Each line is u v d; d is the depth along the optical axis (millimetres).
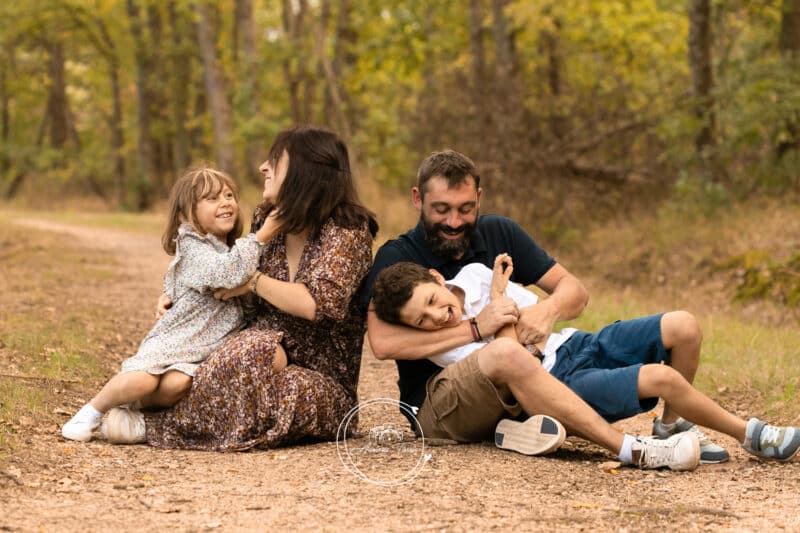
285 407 4715
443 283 4695
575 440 5113
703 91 16734
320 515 3605
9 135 50375
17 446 4410
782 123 15742
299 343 4945
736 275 13555
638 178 17766
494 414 4660
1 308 9195
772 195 16125
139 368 4754
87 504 3691
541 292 11336
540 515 3627
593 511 3707
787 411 5730
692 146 17406
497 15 21016
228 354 4738
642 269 15312
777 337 8727
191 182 4930
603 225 17625
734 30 22344
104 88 50781
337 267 4703
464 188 4664
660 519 3613
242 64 29672
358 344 5094
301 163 4738
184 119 41281
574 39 22469
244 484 4062
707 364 7203
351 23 29188
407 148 20438
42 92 46562
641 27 24109
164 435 4805
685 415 4457
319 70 28281
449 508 3707
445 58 27688
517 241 4984
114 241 20281
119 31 41719
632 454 4391
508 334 4652
